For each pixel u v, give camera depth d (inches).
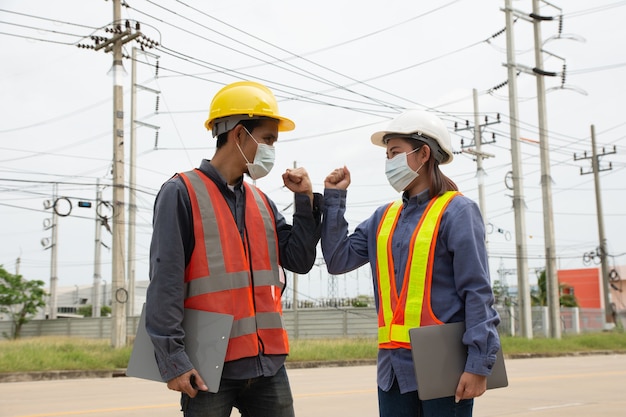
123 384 529.0
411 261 132.0
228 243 124.7
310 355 815.1
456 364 124.2
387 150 142.4
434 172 137.9
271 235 133.3
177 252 118.3
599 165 1643.7
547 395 412.2
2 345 831.1
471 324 124.0
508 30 1094.4
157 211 121.9
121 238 778.8
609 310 1619.1
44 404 374.9
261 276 127.6
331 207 143.6
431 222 132.5
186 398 119.6
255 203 133.6
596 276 2438.5
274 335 126.2
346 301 1502.2
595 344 1178.6
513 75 1092.5
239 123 129.0
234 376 120.1
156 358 116.9
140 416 323.9
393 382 131.5
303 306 1612.9
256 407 126.7
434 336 123.7
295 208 135.8
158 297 116.3
